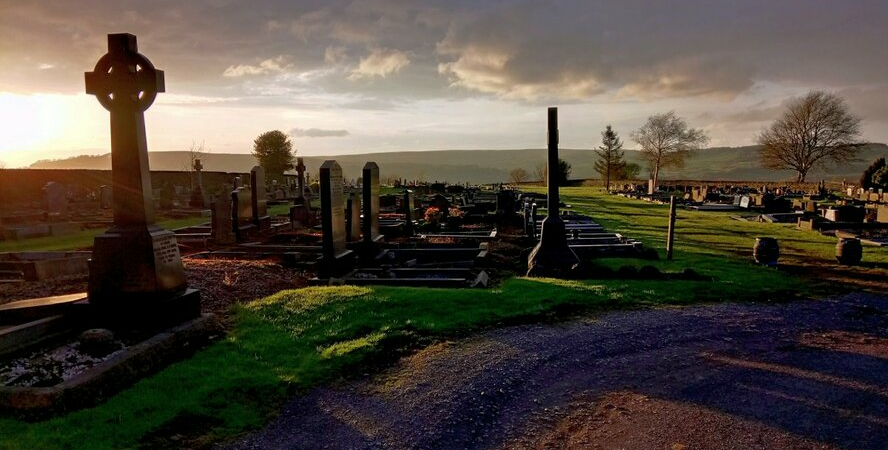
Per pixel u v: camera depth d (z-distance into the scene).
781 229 20.56
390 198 29.08
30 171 29.55
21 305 6.59
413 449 4.22
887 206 20.08
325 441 4.32
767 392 5.31
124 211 6.65
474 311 7.85
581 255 13.66
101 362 5.28
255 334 6.68
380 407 4.93
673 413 4.85
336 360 5.93
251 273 9.85
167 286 6.76
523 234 17.92
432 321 7.35
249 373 5.50
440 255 13.48
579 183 75.81
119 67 6.59
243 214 16.45
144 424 4.45
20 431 4.24
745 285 9.90
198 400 4.89
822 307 8.59
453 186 47.25
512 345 6.64
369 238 12.80
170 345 5.95
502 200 22.72
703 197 37.50
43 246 14.34
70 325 6.57
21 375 5.04
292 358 5.95
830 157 65.06
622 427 4.59
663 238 17.67
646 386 5.47
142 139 6.73
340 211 11.25
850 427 4.56
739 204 32.72
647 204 36.75
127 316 6.53
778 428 4.55
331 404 4.98
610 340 6.88
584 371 5.86
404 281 9.95
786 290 9.63
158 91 6.81
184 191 33.47
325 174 10.54
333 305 7.85
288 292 8.61
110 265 6.57
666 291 9.30
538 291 9.05
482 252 13.00
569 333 7.14
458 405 4.98
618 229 20.56
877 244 15.28
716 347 6.67
